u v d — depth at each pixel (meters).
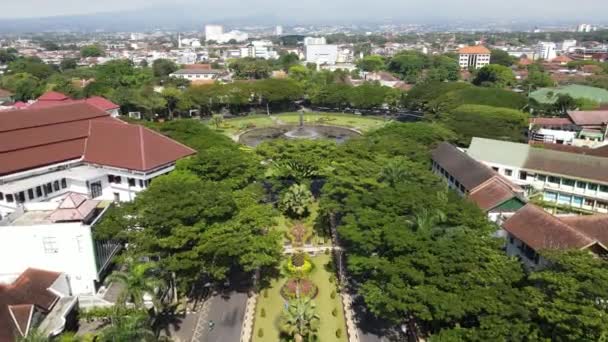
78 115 85.94
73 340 43.03
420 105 158.25
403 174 67.56
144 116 154.50
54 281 49.62
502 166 83.62
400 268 44.50
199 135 95.38
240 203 59.06
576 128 116.31
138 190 75.25
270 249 53.22
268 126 150.25
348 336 48.28
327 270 61.38
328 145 84.00
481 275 43.22
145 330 39.16
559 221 51.16
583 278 39.19
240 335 48.38
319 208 72.75
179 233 48.47
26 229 49.91
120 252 59.78
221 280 58.38
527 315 38.81
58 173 73.75
